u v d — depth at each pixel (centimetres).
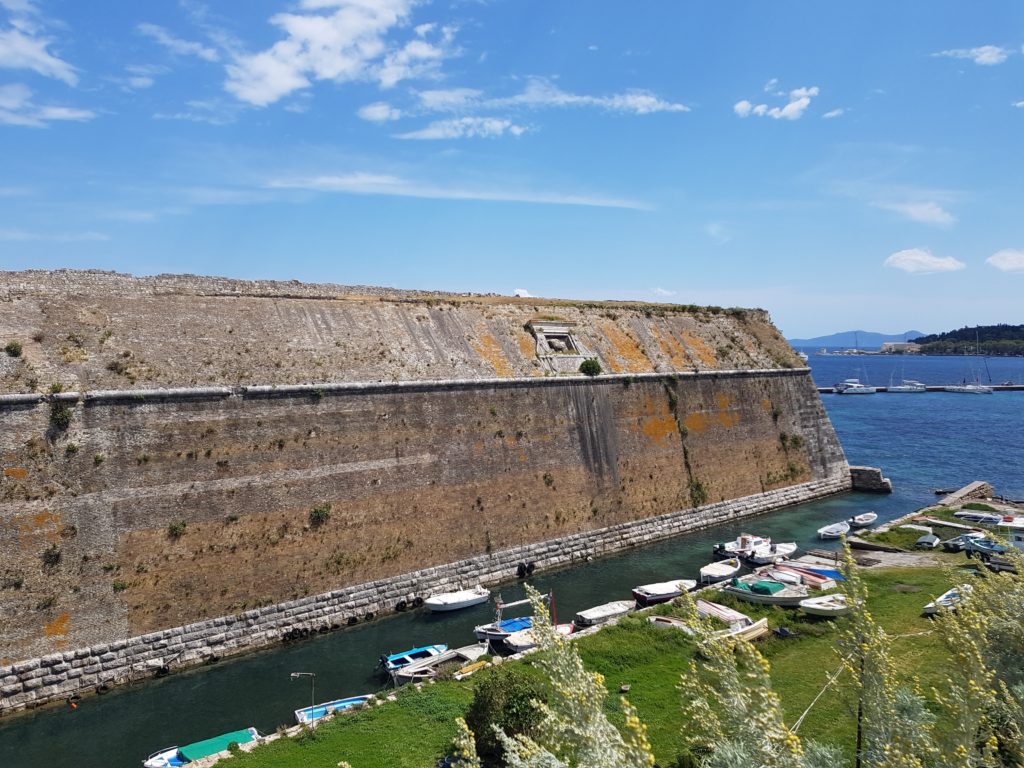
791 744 955
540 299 6238
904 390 16925
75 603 2692
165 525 2961
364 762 1931
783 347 6906
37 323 3059
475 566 3875
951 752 1092
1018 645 1484
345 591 3366
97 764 2248
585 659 2567
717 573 3847
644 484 4950
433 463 3909
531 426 4447
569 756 1066
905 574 3491
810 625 2858
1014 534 3769
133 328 3325
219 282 3894
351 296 4575
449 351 4478
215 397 3238
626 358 5447
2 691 2491
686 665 2528
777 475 5888
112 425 2939
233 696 2667
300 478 3391
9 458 2681
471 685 2445
